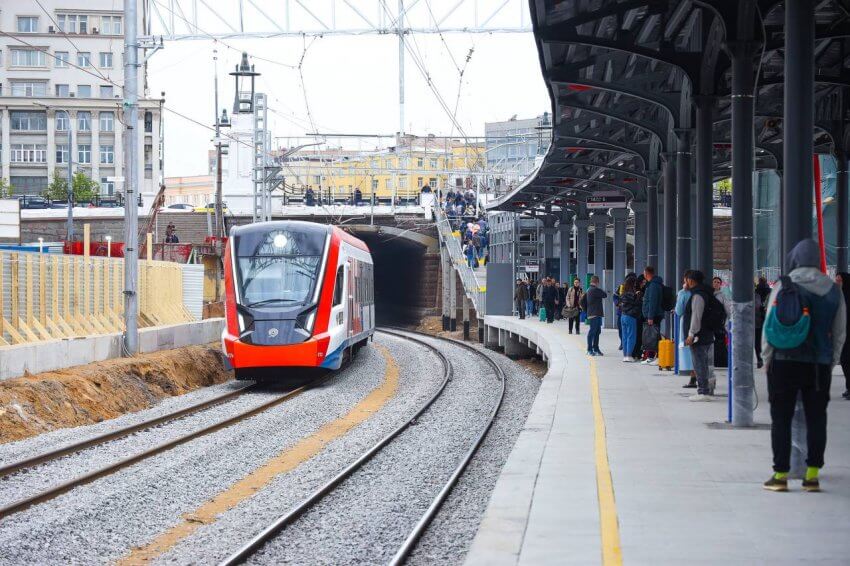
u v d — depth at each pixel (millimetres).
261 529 11281
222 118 94188
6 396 19156
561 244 52969
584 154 37938
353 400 25672
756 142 31500
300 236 28625
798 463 10586
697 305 18000
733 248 15211
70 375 22359
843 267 28172
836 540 8102
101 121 113750
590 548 8039
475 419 22016
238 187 71125
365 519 11766
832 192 46188
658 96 24062
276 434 19219
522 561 7699
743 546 7938
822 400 9898
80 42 116500
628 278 27062
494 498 10133
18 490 13211
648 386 20891
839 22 19453
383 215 70625
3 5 116375
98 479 14039
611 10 19062
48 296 26609
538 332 36656
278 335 27266
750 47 15500
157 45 36281
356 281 33750
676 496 9938
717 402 18000
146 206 81812
